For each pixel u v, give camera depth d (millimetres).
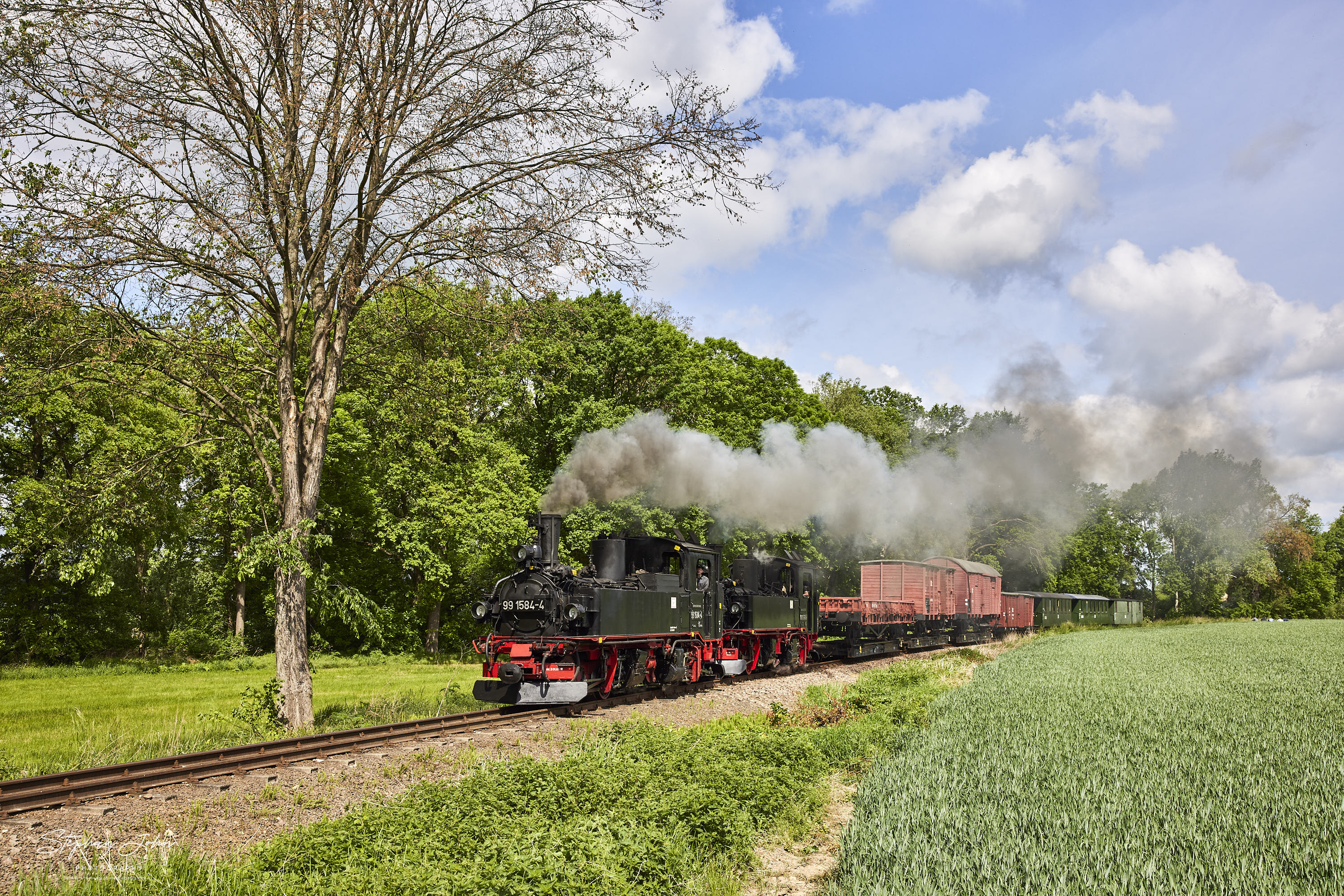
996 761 9750
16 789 8125
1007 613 43656
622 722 12969
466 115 13258
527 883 6082
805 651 25031
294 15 11930
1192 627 58000
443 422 16625
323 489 29781
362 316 15500
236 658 29562
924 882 5758
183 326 13156
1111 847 6578
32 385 12211
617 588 15930
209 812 8172
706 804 8047
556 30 13406
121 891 6012
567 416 30406
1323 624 62469
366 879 6137
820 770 10844
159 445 16375
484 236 13266
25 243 11172
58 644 27984
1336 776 9492
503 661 15070
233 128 12828
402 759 10609
